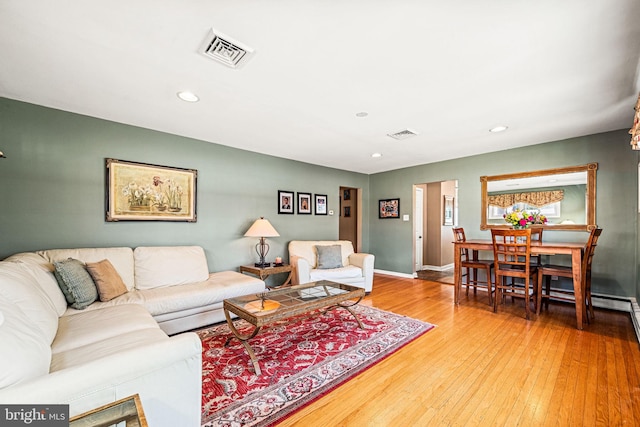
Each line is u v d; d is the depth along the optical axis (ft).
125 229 10.10
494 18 4.81
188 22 4.93
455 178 15.66
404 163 17.02
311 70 6.55
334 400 5.52
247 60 6.14
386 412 5.18
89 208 9.36
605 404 5.36
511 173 13.52
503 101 8.21
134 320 6.13
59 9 4.57
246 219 13.65
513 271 10.51
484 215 14.44
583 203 11.59
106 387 3.45
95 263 7.95
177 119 9.70
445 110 8.89
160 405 3.88
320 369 6.63
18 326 3.59
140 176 10.39
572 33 5.18
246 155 13.71
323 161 16.40
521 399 5.54
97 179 9.53
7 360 3.04
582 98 8.00
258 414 5.10
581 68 6.40
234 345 7.93
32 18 4.78
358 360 7.05
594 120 9.78
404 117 9.50
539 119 9.68
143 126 10.41
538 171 12.70
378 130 10.86
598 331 8.87
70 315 6.46
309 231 16.65
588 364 6.82
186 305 8.58
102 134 9.64
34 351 3.47
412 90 7.53
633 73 6.57
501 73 6.65
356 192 21.22
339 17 4.80
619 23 4.87
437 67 6.41
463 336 8.54
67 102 8.32
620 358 7.10
